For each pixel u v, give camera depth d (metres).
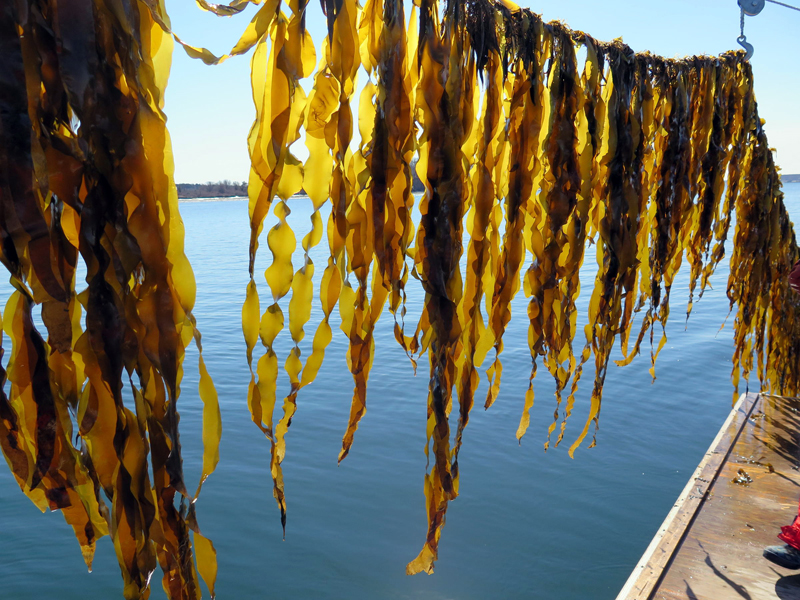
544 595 5.96
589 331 2.30
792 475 3.21
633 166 2.24
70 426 1.07
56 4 0.93
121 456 1.05
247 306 1.25
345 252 1.39
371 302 1.47
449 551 6.68
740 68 2.98
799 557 2.43
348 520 7.23
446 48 1.45
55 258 0.99
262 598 5.89
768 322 4.41
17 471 1.04
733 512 2.86
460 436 1.68
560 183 1.88
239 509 7.36
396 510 7.45
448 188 1.48
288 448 8.98
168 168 1.08
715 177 2.89
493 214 1.75
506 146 1.83
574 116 1.89
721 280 24.67
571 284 2.04
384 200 1.37
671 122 2.55
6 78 0.90
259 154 1.20
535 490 7.91
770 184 3.55
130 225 1.02
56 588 5.94
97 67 0.96
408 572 1.66
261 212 1.22
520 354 14.02
